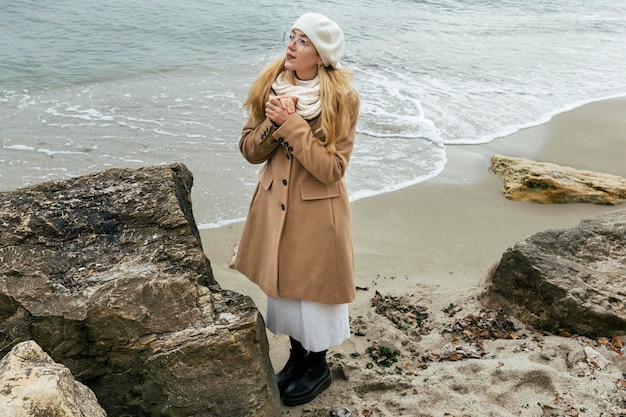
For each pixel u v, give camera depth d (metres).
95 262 3.26
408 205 6.57
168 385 2.92
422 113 9.43
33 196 3.63
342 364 3.75
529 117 9.45
